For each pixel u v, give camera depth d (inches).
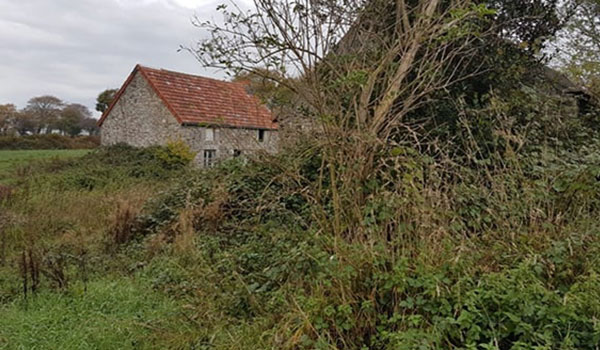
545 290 102.0
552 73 344.2
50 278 188.2
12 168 756.6
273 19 174.1
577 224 133.6
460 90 219.1
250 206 235.8
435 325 100.8
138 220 276.5
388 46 197.0
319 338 109.2
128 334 143.8
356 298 117.6
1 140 1336.1
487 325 100.3
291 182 199.8
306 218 187.3
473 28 192.7
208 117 780.0
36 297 174.4
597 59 416.8
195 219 251.9
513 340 100.2
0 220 323.6
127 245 257.6
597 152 169.6
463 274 112.0
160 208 287.7
